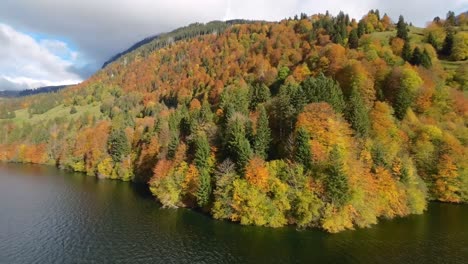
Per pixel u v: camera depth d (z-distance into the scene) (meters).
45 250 58.81
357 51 133.12
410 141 89.88
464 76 113.69
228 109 98.50
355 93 90.31
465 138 92.38
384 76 105.44
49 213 79.94
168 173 89.25
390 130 87.12
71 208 84.19
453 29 154.38
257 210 68.81
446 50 136.75
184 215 77.56
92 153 141.25
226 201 72.25
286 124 86.00
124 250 58.62
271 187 69.50
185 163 87.19
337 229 65.12
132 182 121.19
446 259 53.69
